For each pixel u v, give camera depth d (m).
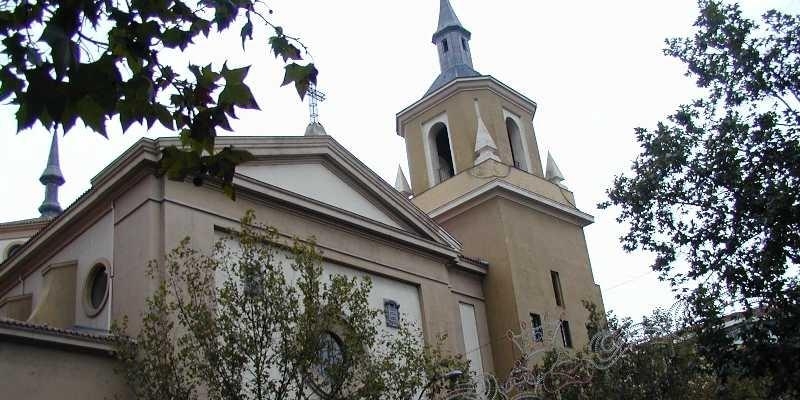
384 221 23.53
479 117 30.97
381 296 22.03
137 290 16.75
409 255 23.55
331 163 22.41
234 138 19.53
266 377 14.09
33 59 4.57
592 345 21.25
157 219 17.38
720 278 14.77
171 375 14.36
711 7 14.97
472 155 30.34
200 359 14.89
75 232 19.72
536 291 27.34
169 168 6.64
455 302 25.25
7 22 5.20
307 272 15.23
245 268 14.86
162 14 6.20
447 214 29.25
